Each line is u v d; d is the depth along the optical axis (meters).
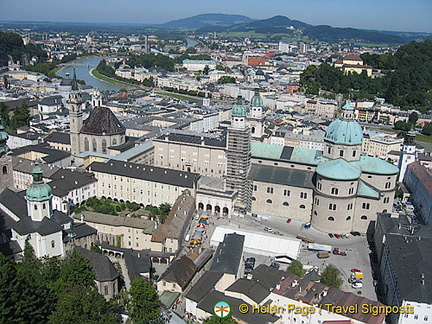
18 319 118.06
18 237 172.62
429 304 143.25
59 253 175.75
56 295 133.75
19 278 124.25
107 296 158.38
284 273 166.38
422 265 161.38
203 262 185.25
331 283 170.00
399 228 196.38
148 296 138.12
